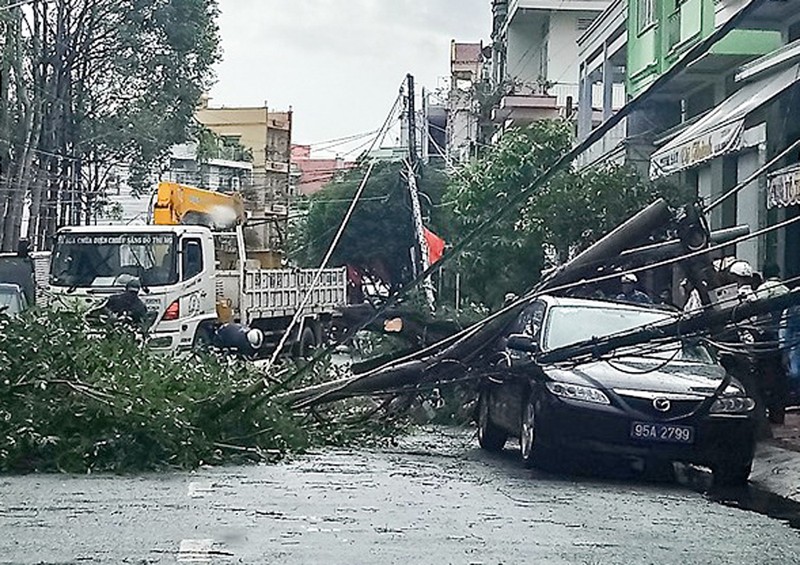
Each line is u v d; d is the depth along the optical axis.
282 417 15.19
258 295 31.19
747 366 15.70
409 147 38.56
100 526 9.35
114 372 14.32
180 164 61.28
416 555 8.38
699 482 13.73
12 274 25.64
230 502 10.77
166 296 26.22
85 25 43.47
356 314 22.31
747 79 23.72
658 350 13.66
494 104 52.94
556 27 59.25
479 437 16.89
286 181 80.31
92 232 26.58
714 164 25.89
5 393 13.03
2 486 11.67
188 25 44.56
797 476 14.00
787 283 12.60
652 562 8.42
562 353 13.64
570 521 10.22
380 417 17.72
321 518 9.95
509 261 26.83
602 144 35.31
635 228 15.10
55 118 42.38
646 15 29.92
